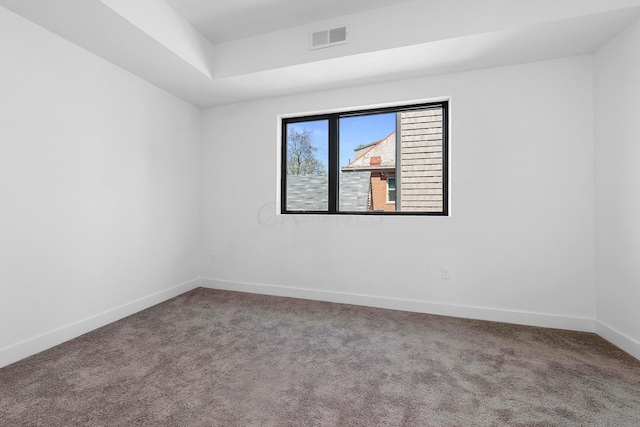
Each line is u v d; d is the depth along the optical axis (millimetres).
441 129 3061
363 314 2734
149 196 2934
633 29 1919
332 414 1378
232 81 2893
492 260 2592
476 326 2447
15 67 1852
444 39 2148
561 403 1458
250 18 2473
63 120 2141
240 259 3498
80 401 1458
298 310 2840
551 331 2340
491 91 2580
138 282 2814
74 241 2225
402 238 2867
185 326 2436
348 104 3041
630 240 1961
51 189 2064
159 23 2203
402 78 2818
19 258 1880
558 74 2406
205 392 1540
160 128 3064
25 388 1562
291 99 3260
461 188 2666
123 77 2637
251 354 1960
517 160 2512
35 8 1793
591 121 2324
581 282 2359
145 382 1627
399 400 1482
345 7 2324
